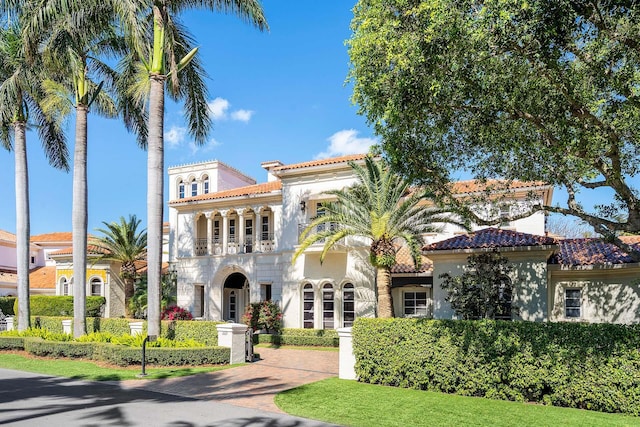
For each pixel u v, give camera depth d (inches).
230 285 1181.7
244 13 752.3
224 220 1171.3
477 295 670.5
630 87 385.1
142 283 1284.4
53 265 1782.7
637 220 422.6
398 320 521.7
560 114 410.9
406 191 890.1
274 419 374.3
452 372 478.9
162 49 726.5
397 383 515.2
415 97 428.5
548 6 334.6
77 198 821.9
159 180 717.9
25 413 388.8
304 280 1007.0
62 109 815.7
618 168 417.4
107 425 353.7
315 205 1026.7
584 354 418.9
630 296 695.1
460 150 506.6
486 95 428.1
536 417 383.9
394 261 767.7
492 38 362.3
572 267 708.0
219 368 631.8
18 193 931.3
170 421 366.6
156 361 634.2
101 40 858.8
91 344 705.0
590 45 392.2
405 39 392.5
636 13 333.7
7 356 760.3
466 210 511.8
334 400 441.4
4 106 871.7
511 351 452.8
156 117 723.4
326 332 939.3
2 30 876.0
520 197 909.8
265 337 963.3
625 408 395.9
